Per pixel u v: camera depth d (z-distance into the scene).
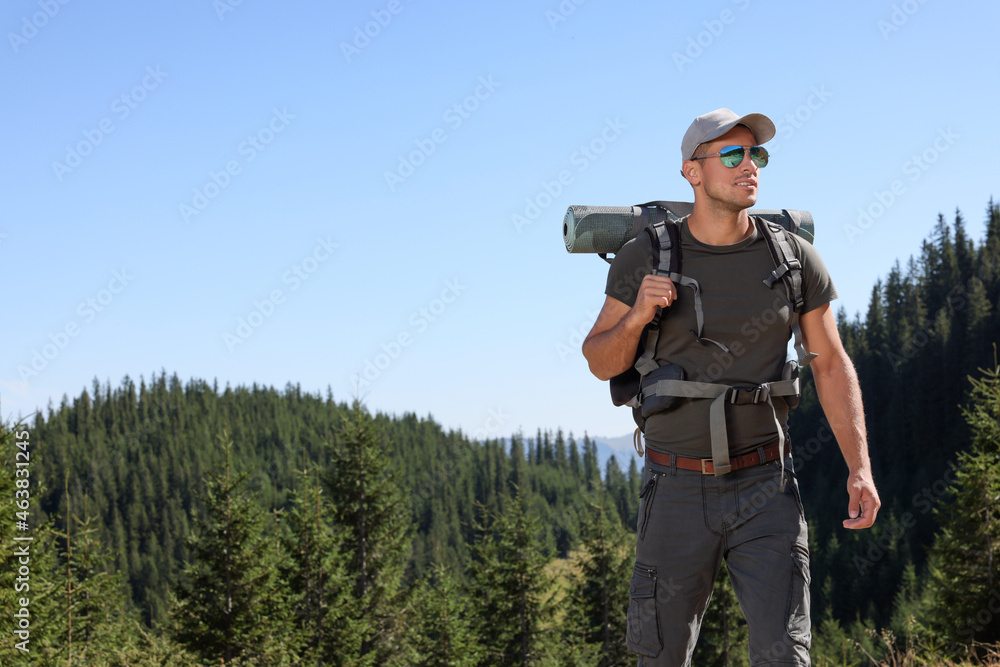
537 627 26.59
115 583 23.05
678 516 2.48
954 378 78.50
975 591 14.31
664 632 2.50
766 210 3.29
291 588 24.56
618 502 112.19
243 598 20.92
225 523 21.39
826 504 69.25
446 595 25.77
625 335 2.44
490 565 27.34
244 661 19.61
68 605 21.02
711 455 2.45
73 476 128.25
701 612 2.56
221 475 21.83
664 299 2.34
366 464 26.33
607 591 26.52
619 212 3.07
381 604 25.69
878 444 83.56
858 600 52.72
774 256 2.47
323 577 24.78
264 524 22.22
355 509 26.27
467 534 110.81
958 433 74.25
